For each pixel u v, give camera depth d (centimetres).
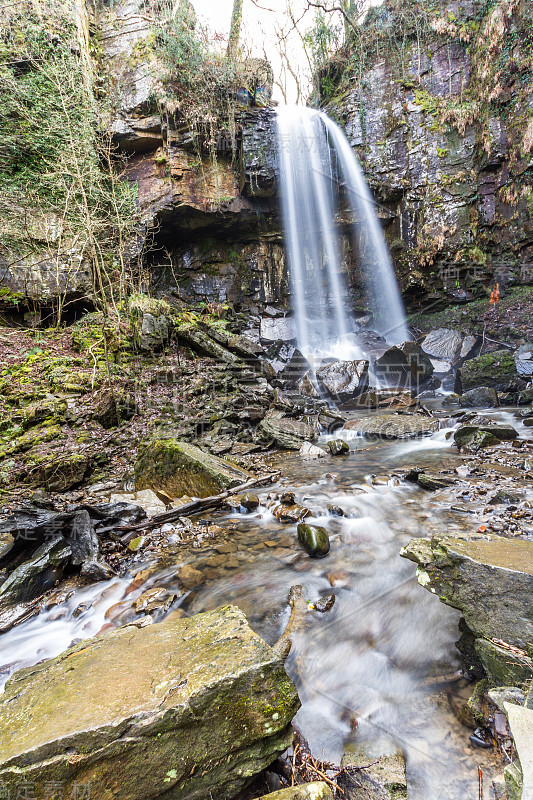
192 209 1328
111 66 1257
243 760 151
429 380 1134
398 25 1359
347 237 1599
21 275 914
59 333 903
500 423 719
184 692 148
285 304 1591
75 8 1136
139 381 795
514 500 398
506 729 162
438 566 226
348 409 973
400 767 162
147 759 137
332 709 199
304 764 165
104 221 992
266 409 888
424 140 1347
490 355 1009
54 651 253
